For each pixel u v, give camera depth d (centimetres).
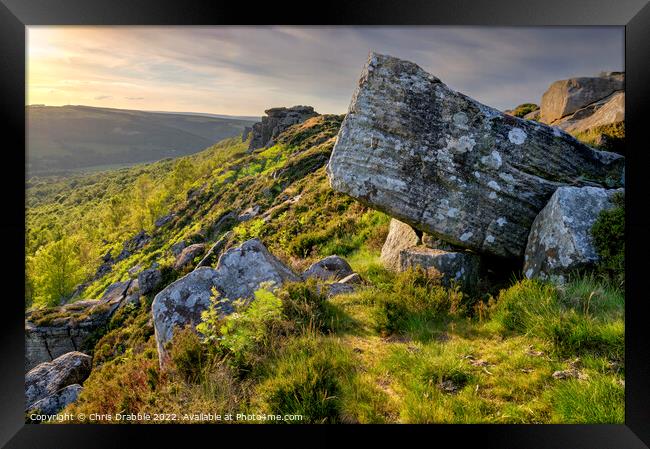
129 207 8375
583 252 613
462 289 725
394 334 590
